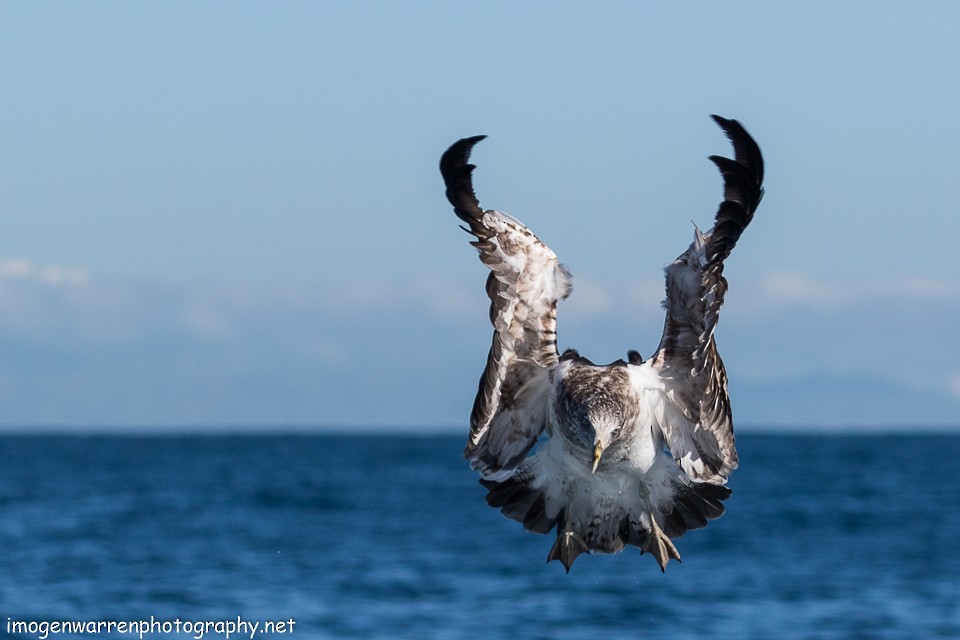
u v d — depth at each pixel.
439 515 40.47
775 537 33.62
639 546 8.95
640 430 8.58
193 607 22.20
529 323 8.52
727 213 7.74
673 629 20.34
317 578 25.59
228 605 22.39
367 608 22.12
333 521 38.31
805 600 23.00
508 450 8.93
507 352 8.58
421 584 24.78
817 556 29.36
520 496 9.03
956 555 29.38
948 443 140.88
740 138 7.60
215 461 87.06
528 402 8.81
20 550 30.05
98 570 26.64
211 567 27.14
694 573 26.33
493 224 8.27
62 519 38.28
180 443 147.88
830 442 148.38
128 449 118.44
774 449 116.62
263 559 28.64
